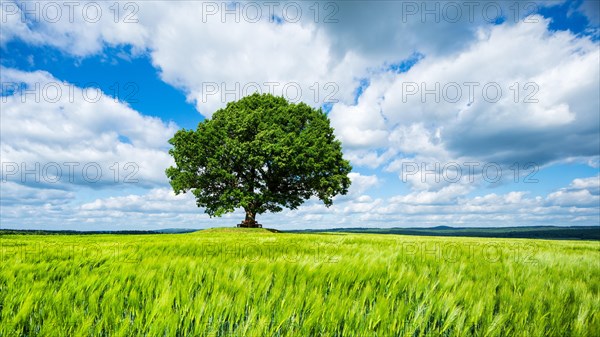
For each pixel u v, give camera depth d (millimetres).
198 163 28500
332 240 8648
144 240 8328
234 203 28891
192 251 5156
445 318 2271
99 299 2479
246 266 3498
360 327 2061
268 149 27141
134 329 1987
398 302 2406
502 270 3721
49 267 3457
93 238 9875
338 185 30359
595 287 3008
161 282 2689
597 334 1867
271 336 1985
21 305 2154
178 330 2047
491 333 1956
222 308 2176
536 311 2281
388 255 4473
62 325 1943
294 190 33094
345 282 2965
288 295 2428
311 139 29281
